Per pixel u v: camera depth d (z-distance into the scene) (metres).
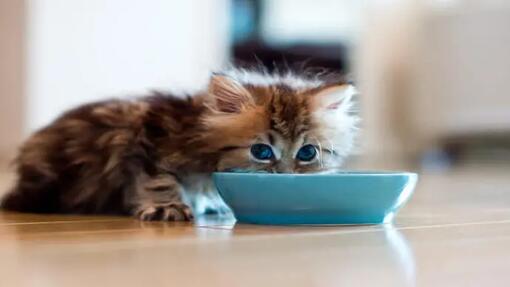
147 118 0.84
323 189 0.76
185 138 0.82
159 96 0.86
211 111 0.81
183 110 0.83
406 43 2.43
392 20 2.44
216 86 0.80
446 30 2.29
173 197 0.82
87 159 0.87
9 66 2.10
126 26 2.18
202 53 2.32
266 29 2.68
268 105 0.79
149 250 0.63
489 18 2.18
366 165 2.09
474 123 2.25
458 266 0.59
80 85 2.13
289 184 0.75
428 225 0.79
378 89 2.46
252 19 2.67
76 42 2.12
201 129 0.81
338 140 0.83
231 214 0.86
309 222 0.77
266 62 2.63
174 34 2.26
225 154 0.80
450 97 2.29
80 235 0.71
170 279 0.55
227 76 0.80
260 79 0.84
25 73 2.09
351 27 2.55
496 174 1.82
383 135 2.45
